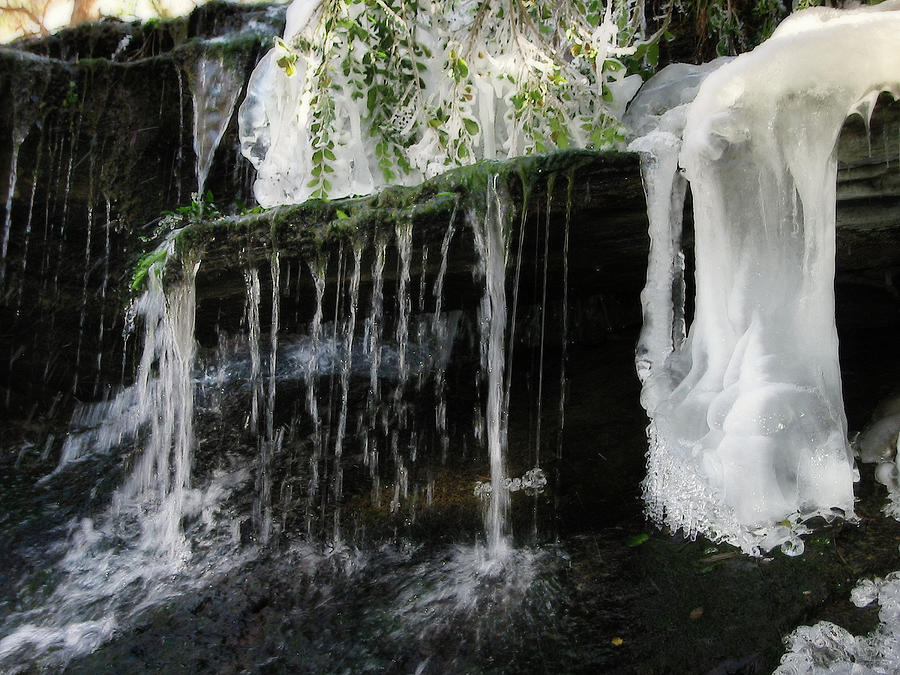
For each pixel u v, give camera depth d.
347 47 3.18
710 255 2.29
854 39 1.92
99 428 4.42
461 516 2.81
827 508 2.25
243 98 4.46
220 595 2.64
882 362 2.91
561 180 2.39
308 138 3.36
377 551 2.73
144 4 6.41
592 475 2.82
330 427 3.70
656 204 2.41
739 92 2.09
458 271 2.98
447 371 3.92
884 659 1.81
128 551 3.14
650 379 2.52
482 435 3.35
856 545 2.14
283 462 3.48
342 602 2.48
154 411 4.24
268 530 3.01
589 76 3.11
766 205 2.20
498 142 3.26
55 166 4.43
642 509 2.56
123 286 4.54
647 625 2.05
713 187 2.21
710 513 2.33
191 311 3.14
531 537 2.59
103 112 4.50
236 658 2.29
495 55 3.18
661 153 2.36
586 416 3.21
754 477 2.18
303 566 2.74
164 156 4.59
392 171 3.24
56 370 4.57
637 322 3.68
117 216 4.55
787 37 2.02
